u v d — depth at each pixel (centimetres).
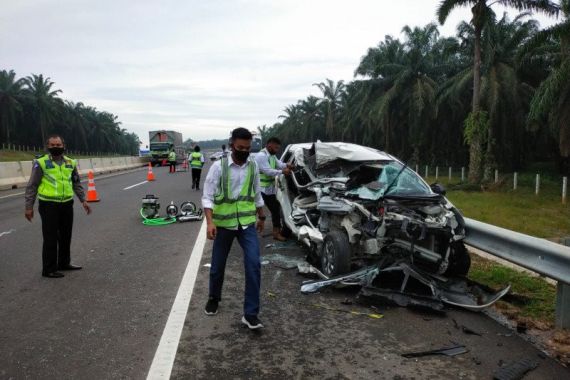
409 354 376
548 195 1877
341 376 340
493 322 449
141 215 1057
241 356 368
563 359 372
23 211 1131
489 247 514
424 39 3269
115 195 1488
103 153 11931
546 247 426
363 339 404
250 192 433
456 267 566
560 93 1778
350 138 5378
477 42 2228
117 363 353
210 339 398
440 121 3356
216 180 428
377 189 573
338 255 543
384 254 558
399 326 436
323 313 464
